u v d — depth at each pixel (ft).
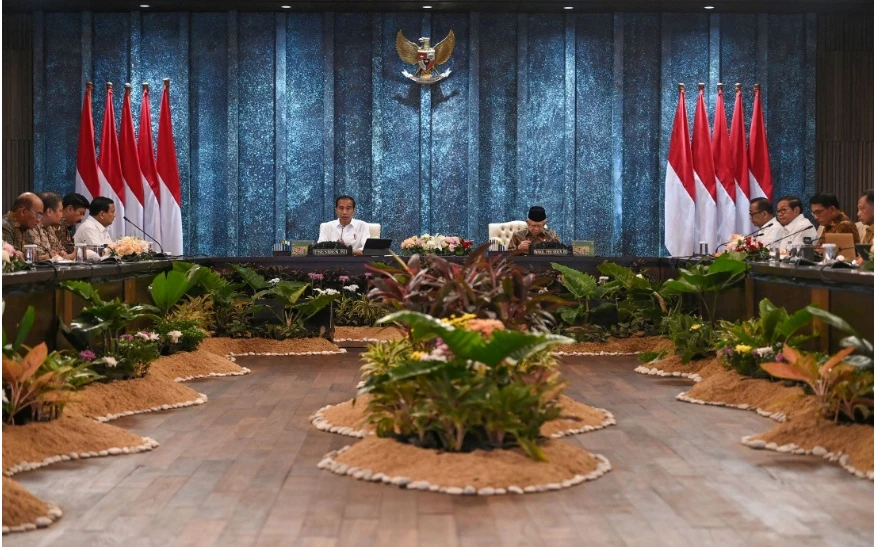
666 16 39.91
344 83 40.40
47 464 13.00
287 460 13.43
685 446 14.34
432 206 40.47
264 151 40.37
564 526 10.29
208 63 40.22
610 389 20.17
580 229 40.27
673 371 22.36
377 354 15.14
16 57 39.63
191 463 13.24
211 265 31.01
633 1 38.81
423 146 40.32
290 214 40.34
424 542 9.77
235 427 15.92
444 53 39.34
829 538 9.91
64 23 39.68
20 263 17.63
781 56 39.86
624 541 9.82
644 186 40.27
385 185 40.42
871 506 11.04
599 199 40.24
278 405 18.17
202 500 11.35
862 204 23.44
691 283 24.03
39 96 39.37
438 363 12.70
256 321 28.04
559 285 30.32
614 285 28.32
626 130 40.19
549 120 40.37
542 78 40.37
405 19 40.14
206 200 40.24
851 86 39.70
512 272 15.02
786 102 39.83
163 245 36.01
